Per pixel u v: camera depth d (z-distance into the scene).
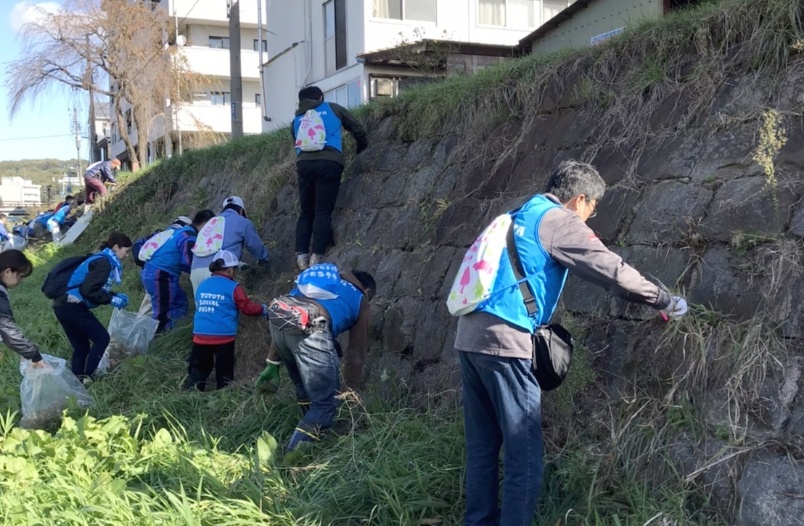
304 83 17.70
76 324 6.12
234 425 4.68
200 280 6.54
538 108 5.26
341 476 3.61
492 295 2.95
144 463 3.98
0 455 4.07
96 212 14.83
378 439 3.95
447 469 3.51
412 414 4.35
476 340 2.96
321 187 6.42
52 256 14.29
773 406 2.88
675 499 2.91
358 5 15.52
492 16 16.70
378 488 3.40
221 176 10.70
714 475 2.91
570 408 3.61
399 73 14.91
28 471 3.69
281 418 4.65
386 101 7.12
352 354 4.57
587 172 3.11
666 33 4.49
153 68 23.42
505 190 5.03
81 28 22.92
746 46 3.96
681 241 3.61
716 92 3.99
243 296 5.65
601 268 2.81
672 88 4.28
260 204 8.35
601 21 11.32
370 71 14.77
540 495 3.25
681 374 3.23
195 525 3.11
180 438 4.33
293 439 4.16
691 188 3.74
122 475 3.88
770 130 3.50
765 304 3.10
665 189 3.88
